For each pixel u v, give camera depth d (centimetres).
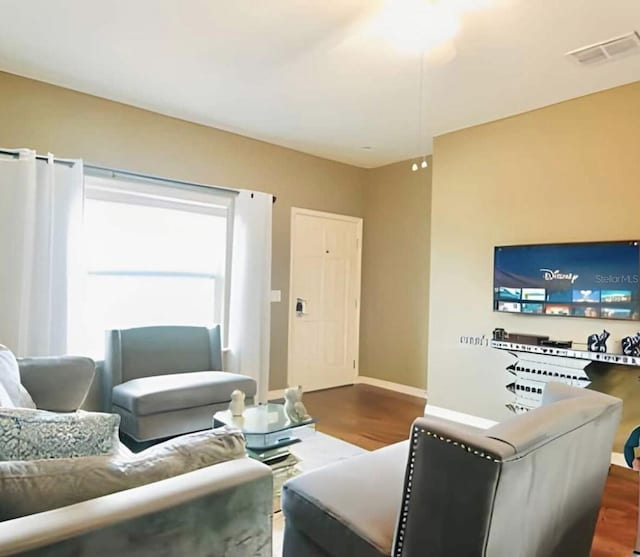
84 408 361
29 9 251
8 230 322
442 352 436
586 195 346
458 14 242
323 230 550
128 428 329
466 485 117
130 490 118
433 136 452
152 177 409
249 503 132
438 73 314
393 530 144
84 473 119
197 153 437
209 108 395
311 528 162
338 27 260
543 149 371
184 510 118
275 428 264
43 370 263
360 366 592
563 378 335
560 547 154
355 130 442
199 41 281
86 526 103
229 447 145
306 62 304
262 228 468
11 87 339
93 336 384
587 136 346
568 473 147
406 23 253
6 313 319
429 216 522
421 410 454
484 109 379
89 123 374
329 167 552
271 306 505
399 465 190
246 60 304
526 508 127
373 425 402
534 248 369
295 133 457
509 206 391
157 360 380
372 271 585
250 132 457
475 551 115
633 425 323
